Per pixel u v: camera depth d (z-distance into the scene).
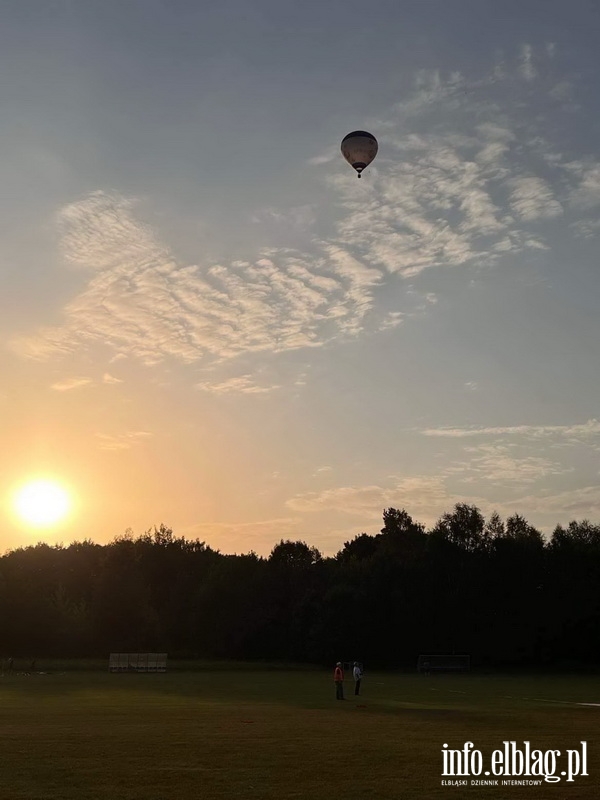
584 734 35.22
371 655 136.12
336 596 136.50
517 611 138.88
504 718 43.41
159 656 108.38
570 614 136.88
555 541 148.25
